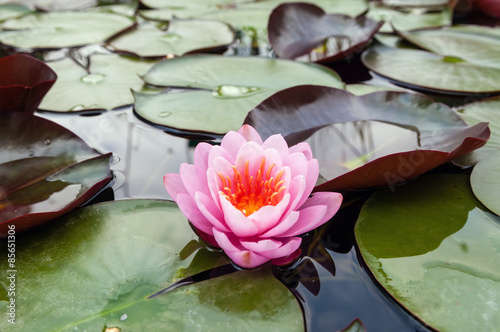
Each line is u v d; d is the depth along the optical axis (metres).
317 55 0.74
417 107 0.62
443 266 0.51
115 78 0.71
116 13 0.92
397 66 0.73
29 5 0.99
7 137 0.58
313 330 0.48
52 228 0.53
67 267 0.51
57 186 0.56
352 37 0.75
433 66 0.72
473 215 0.54
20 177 0.56
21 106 0.60
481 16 0.93
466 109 0.64
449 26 0.85
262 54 0.77
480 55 0.74
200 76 0.70
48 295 0.50
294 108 0.61
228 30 0.82
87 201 0.56
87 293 0.50
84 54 0.77
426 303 0.49
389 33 0.82
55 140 0.59
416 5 0.97
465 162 0.58
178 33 0.82
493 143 0.60
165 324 0.48
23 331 0.48
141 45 0.79
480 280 0.50
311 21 0.80
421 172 0.56
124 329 0.48
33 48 0.78
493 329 0.48
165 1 1.03
